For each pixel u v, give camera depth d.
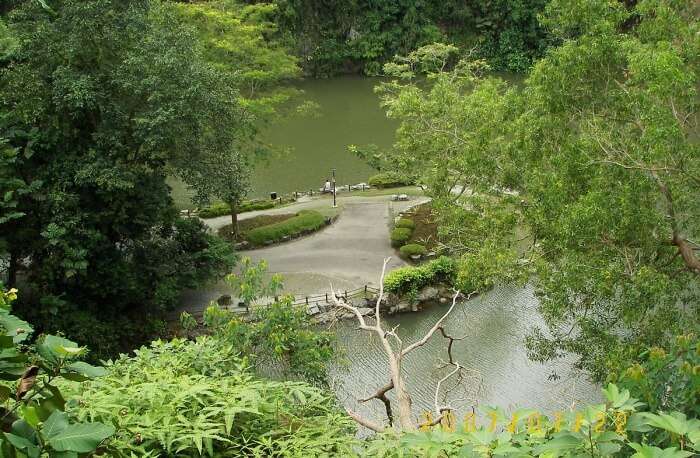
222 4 33.44
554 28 17.00
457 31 64.25
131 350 22.22
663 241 15.02
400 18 63.19
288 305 12.74
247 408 6.47
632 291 14.27
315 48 62.00
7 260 23.34
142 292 22.88
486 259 17.44
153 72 20.84
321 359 12.66
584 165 14.55
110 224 22.41
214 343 8.63
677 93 14.04
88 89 20.31
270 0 57.31
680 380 5.25
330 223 32.22
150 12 22.62
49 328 20.78
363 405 17.67
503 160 18.75
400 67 32.84
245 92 35.22
